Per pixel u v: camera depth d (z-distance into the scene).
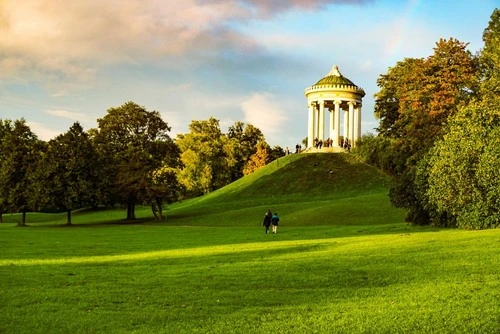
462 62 55.47
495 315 14.47
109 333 13.75
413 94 56.38
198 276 21.62
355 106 113.25
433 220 44.06
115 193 75.69
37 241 42.88
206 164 120.88
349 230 46.62
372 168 96.88
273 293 18.22
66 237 47.66
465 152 38.56
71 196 70.50
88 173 72.81
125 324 14.53
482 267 21.69
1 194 72.06
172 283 20.20
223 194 100.44
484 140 38.47
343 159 102.19
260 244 35.62
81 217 98.00
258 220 68.88
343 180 94.69
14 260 28.91
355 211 65.12
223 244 37.69
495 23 65.06
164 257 28.73
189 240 42.41
